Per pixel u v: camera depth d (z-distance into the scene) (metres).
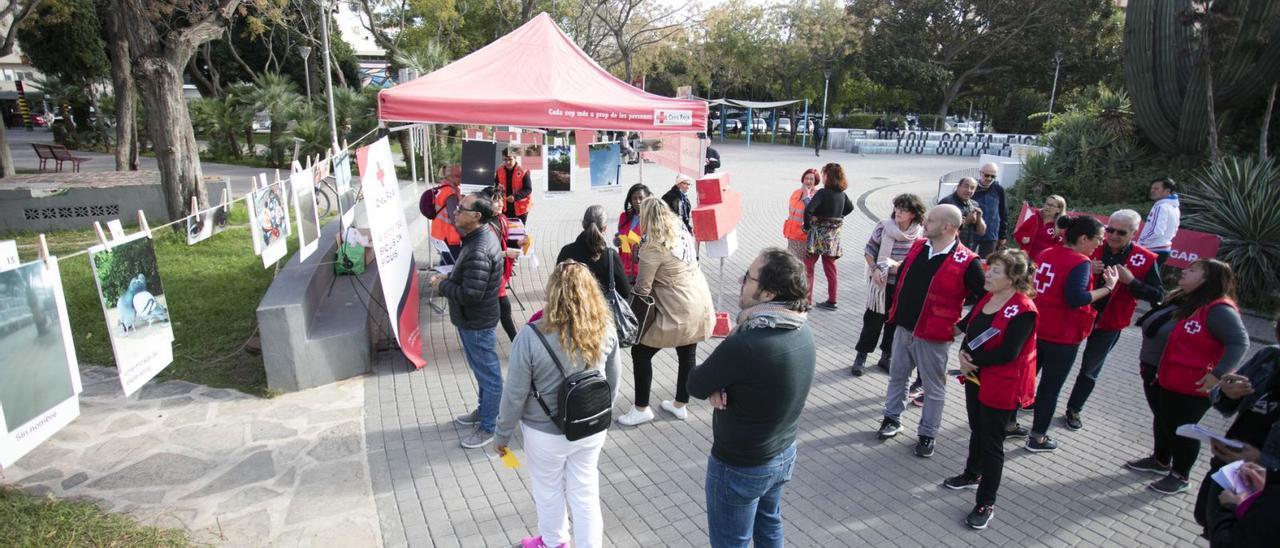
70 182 13.19
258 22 22.16
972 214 7.14
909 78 39.19
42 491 4.12
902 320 4.74
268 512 4.01
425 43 29.91
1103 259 5.00
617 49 32.59
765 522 3.17
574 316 3.04
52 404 3.49
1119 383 6.14
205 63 31.75
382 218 5.59
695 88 47.25
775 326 2.73
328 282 6.89
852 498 4.29
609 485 4.40
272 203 5.09
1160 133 12.44
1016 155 18.16
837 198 7.82
